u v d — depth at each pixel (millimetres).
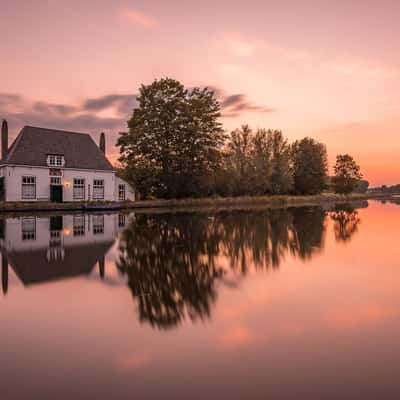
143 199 46062
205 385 3002
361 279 6629
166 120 42688
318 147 73000
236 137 58000
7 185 35094
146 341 3906
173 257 8953
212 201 47719
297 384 2996
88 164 41062
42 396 2889
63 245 11148
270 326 4297
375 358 3443
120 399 2828
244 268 7617
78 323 4484
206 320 4535
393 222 18891
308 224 17750
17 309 5051
